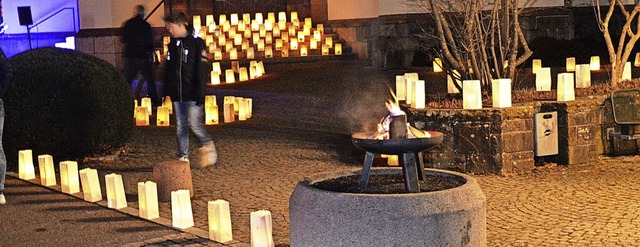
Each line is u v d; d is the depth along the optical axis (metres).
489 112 10.83
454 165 11.09
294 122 16.03
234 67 23.97
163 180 9.80
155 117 17.50
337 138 14.15
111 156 12.65
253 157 12.58
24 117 11.91
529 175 10.82
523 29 24.67
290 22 28.75
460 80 12.94
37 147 12.05
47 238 8.33
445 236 5.89
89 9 26.34
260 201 9.77
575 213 8.72
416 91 11.62
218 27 28.45
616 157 12.02
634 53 23.00
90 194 9.80
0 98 9.47
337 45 26.83
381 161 11.66
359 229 5.84
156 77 23.62
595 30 24.94
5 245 8.15
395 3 25.14
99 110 12.39
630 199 9.25
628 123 11.93
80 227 8.70
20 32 27.72
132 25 19.33
